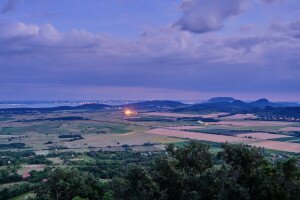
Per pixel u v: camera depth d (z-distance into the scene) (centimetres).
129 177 5512
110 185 5994
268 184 5475
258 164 5788
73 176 7019
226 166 5550
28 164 16550
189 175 5684
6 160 17600
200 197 5281
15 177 13350
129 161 16162
